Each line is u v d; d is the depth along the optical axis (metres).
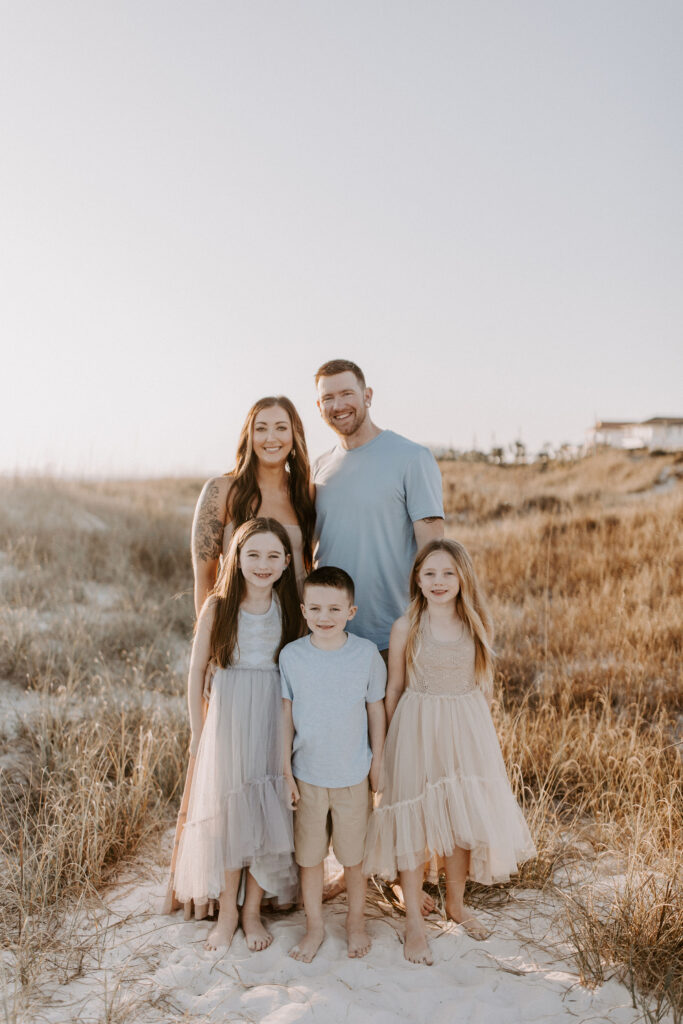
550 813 4.16
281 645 3.24
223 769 3.06
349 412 3.46
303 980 2.72
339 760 3.04
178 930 3.08
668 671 5.94
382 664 3.18
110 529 10.77
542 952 2.95
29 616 6.76
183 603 8.05
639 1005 2.59
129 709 5.21
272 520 3.23
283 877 3.16
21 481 12.33
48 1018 2.50
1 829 3.61
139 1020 2.49
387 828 3.06
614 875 3.52
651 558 9.38
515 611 8.17
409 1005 2.58
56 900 3.21
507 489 17.73
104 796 3.84
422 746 3.07
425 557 3.13
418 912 3.00
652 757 4.51
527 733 4.93
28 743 4.63
